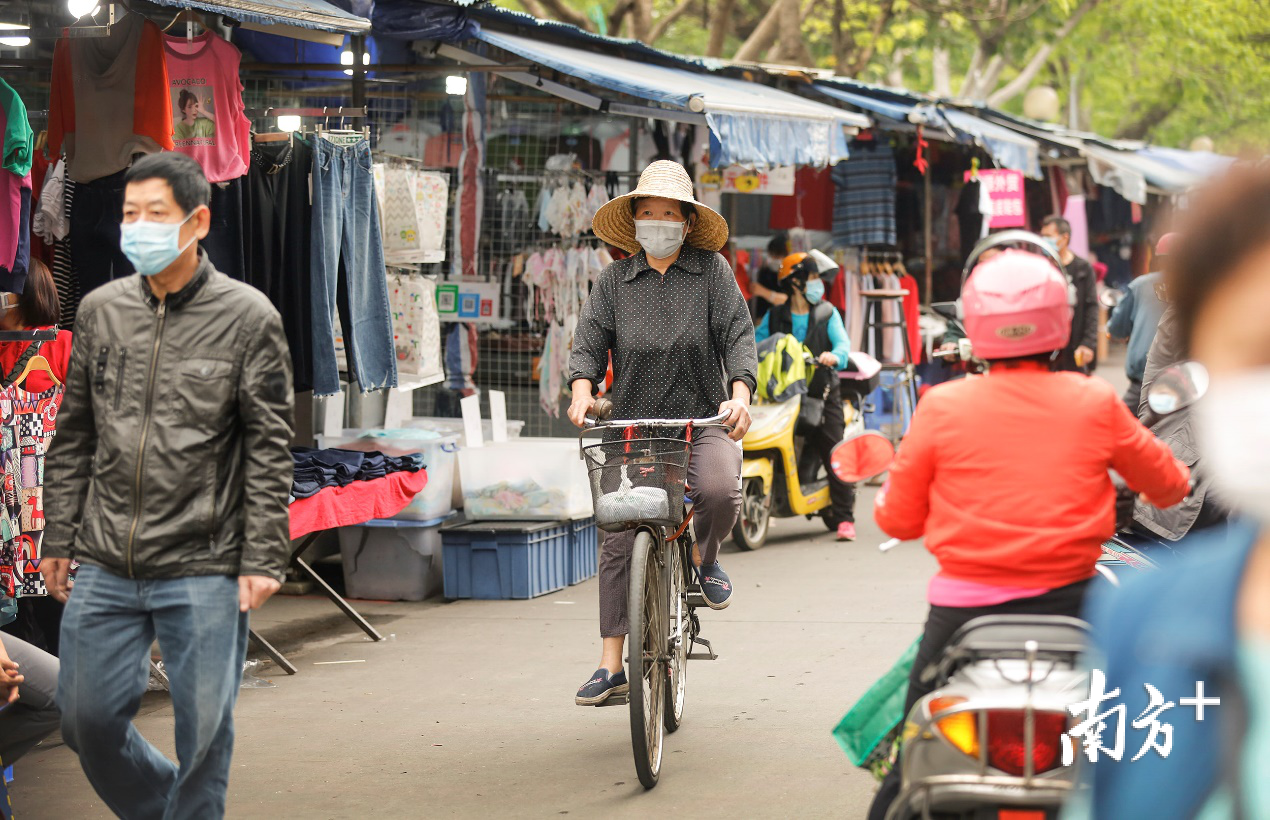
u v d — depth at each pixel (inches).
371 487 394.9
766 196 780.6
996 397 175.9
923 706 160.6
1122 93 1845.5
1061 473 172.4
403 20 526.6
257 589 196.4
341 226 390.9
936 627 178.2
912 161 857.5
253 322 199.9
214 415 197.9
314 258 381.1
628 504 260.4
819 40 1293.1
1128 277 1197.1
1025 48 1305.4
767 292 703.7
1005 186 802.8
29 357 284.8
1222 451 72.5
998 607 173.5
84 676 199.0
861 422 586.2
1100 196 1163.3
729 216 715.4
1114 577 181.5
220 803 205.5
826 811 250.1
